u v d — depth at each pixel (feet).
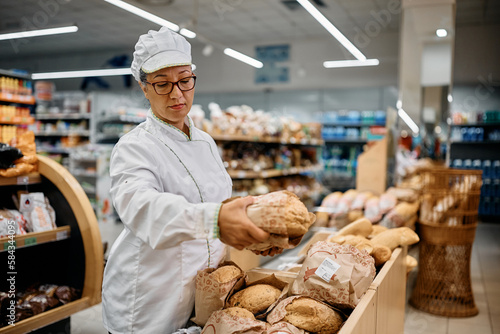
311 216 3.73
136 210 3.68
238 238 3.29
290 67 35.55
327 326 4.29
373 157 15.39
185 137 4.78
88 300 7.63
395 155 17.12
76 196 7.74
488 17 27.45
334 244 5.17
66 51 41.01
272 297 4.64
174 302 4.48
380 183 15.26
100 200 25.14
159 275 4.45
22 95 17.79
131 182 3.95
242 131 17.67
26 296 7.30
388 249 6.69
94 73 37.68
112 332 4.76
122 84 40.70
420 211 13.14
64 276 8.03
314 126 25.36
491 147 29.91
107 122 30.81
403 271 7.96
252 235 3.26
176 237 3.40
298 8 26.76
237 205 3.35
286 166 20.65
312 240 8.68
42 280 8.29
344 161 33.68
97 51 40.83
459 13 26.68
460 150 30.63
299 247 11.48
